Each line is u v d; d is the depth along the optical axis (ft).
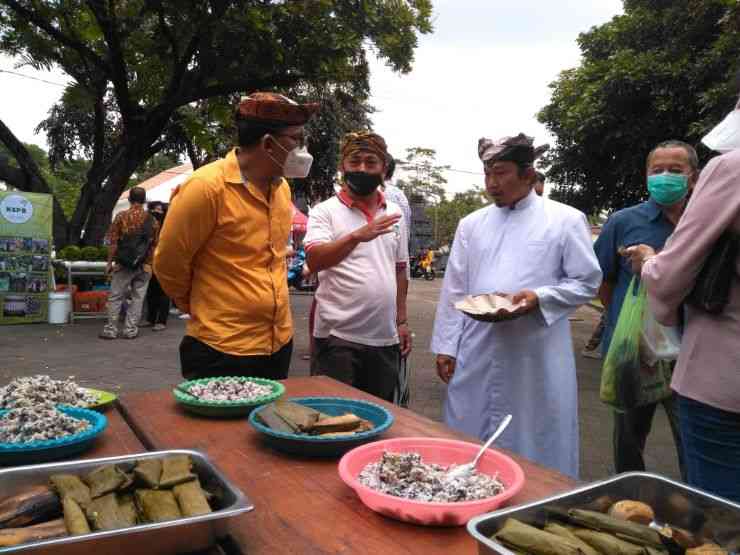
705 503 3.70
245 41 30.42
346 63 34.24
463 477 4.68
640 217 9.86
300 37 31.73
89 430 5.32
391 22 33.12
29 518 3.80
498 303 7.63
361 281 9.59
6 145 34.60
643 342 9.01
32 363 20.25
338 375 9.63
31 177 35.22
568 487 4.79
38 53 35.22
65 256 31.12
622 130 26.78
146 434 5.84
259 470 5.04
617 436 9.93
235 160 7.59
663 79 25.03
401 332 10.87
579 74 29.30
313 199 61.46
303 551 3.78
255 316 7.66
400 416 6.51
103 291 31.55
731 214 5.13
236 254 7.57
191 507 3.80
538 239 8.24
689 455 5.81
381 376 9.91
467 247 8.92
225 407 6.21
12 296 28.84
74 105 38.45
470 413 8.59
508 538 3.26
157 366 20.36
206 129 36.81
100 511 3.79
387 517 4.23
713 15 24.58
